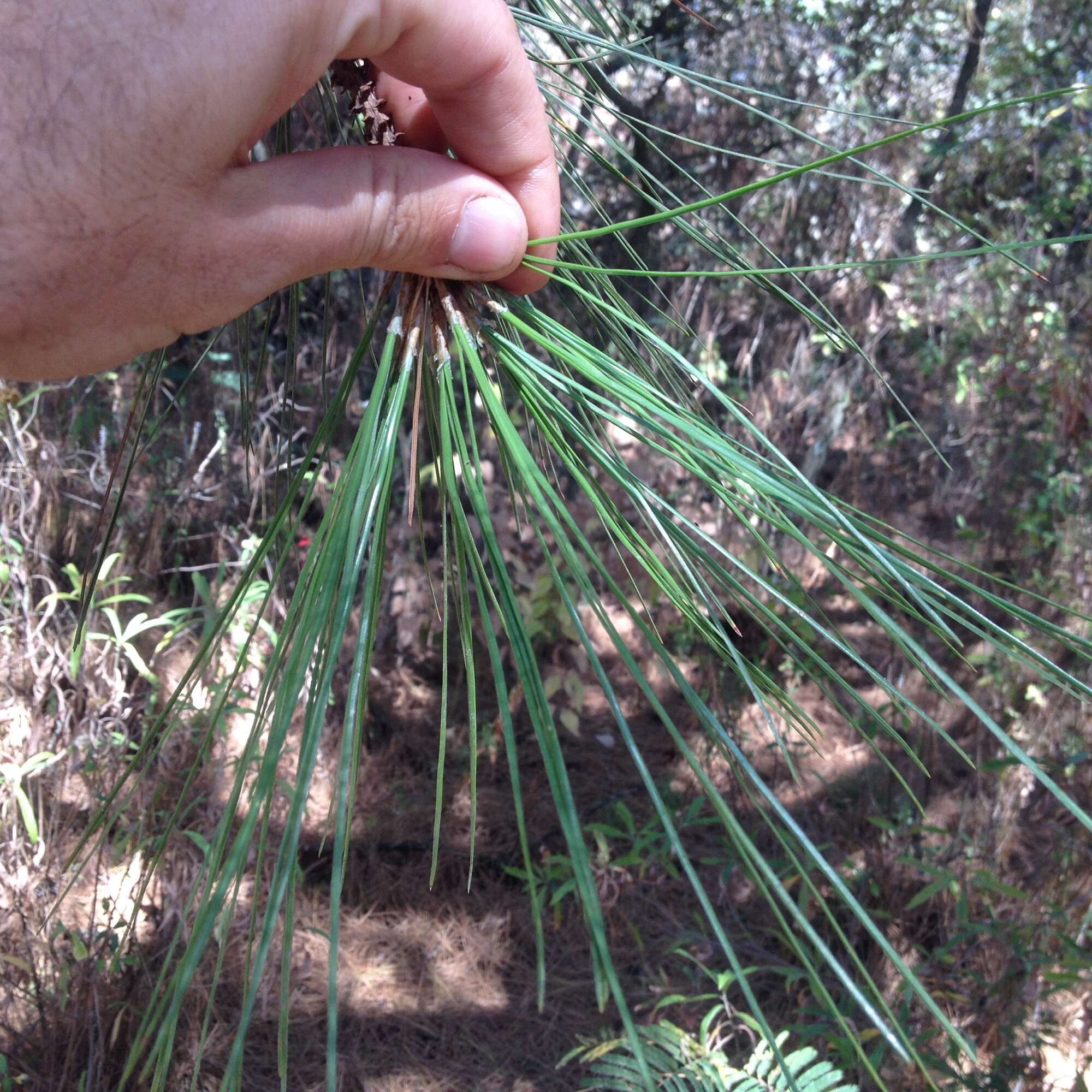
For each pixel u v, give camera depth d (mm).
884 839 812
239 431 920
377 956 742
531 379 205
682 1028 691
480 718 986
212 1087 575
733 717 939
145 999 568
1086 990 705
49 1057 530
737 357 1315
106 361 218
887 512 1277
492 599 169
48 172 194
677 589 195
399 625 1050
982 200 1271
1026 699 897
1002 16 1211
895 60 1201
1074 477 1000
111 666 718
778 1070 516
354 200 209
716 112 1136
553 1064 670
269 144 284
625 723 151
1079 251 1208
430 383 211
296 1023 667
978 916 735
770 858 802
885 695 1011
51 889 587
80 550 807
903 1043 135
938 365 1278
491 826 884
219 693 642
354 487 183
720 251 243
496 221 210
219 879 157
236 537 839
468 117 220
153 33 192
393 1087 633
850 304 1273
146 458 876
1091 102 1172
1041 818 810
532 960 756
